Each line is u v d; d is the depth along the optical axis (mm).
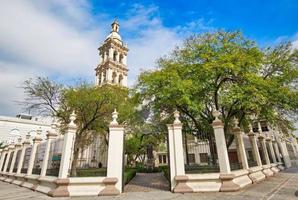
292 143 34531
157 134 20609
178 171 9133
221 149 9312
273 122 14531
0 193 10031
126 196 8211
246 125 15945
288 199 7039
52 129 11258
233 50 12164
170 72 12438
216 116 10078
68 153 9047
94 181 8617
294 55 14500
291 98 12828
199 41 13938
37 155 12703
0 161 20938
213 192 8508
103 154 12523
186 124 14609
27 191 10430
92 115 17781
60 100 18438
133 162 37781
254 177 11844
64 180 8445
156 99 14070
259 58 11914
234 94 10859
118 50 42250
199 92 12680
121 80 40969
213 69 11250
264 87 11141
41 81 18125
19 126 44219
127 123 20859
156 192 9086
